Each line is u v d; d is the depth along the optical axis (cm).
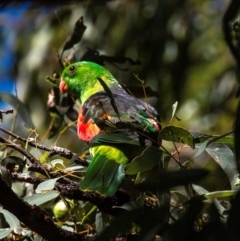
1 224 763
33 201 723
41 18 1595
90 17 1416
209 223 517
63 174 743
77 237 650
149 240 592
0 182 608
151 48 1390
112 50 1406
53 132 976
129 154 736
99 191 689
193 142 686
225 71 1511
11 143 732
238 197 503
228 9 518
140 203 684
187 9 1447
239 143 506
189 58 1411
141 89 968
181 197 768
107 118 783
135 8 1423
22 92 1552
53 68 1551
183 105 1538
